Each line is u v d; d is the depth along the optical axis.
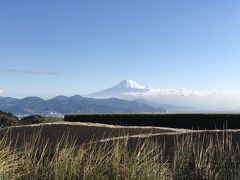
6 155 6.25
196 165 5.76
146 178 5.59
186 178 5.69
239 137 7.00
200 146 6.73
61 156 5.77
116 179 5.59
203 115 20.66
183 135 7.30
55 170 5.57
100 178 5.60
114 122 22.06
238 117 20.05
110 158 5.84
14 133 11.14
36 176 5.59
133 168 5.62
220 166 5.77
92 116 22.50
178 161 5.81
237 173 5.63
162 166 5.98
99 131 11.98
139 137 7.26
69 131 11.70
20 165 5.95
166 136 7.33
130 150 6.60
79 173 5.63
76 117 22.67
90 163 5.70
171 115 21.23
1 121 19.92
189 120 20.91
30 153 6.23
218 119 20.39
